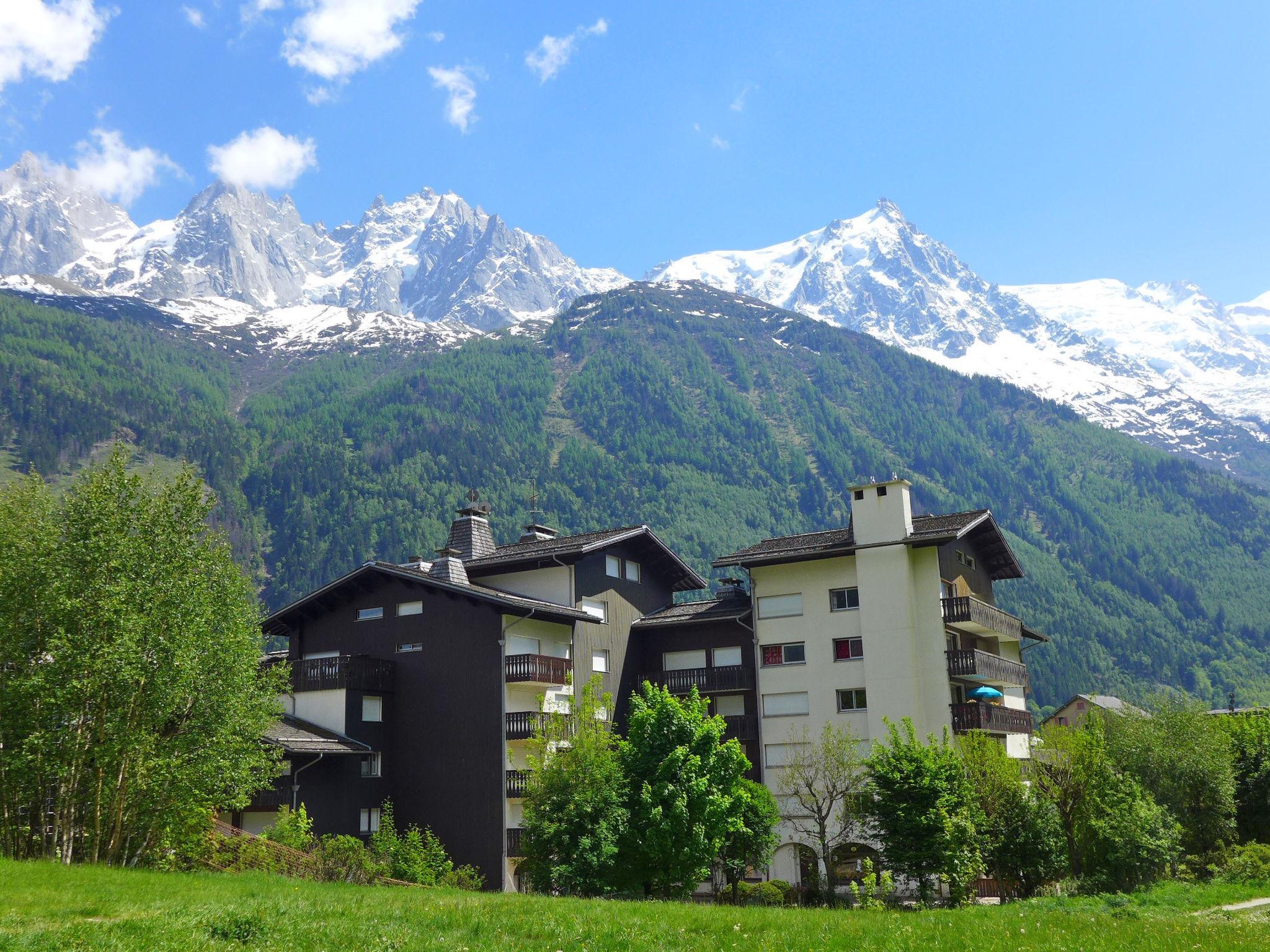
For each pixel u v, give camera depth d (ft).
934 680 160.04
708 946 60.29
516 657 155.94
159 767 98.17
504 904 76.18
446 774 156.15
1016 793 132.77
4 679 96.89
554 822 116.98
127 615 95.35
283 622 174.50
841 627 167.12
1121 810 137.69
